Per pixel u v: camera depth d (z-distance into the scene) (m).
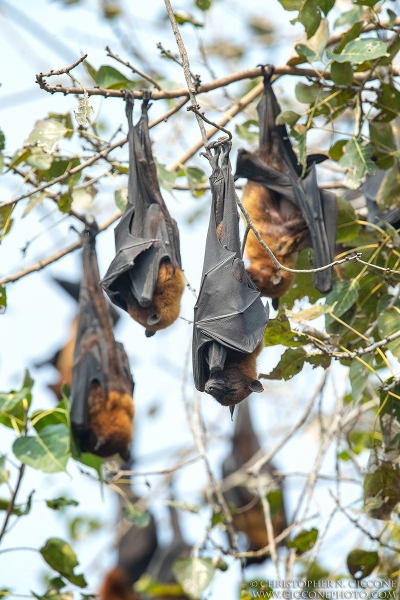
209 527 16.23
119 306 13.90
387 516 13.52
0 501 15.35
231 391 11.14
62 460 14.00
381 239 14.27
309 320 13.19
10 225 15.15
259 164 15.30
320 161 15.48
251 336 11.27
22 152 15.02
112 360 16.14
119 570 24.81
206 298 11.55
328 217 14.46
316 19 14.19
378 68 15.55
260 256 15.15
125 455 16.03
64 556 15.13
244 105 17.12
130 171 13.81
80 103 12.49
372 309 14.40
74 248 16.20
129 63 13.50
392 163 14.81
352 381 13.42
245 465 23.05
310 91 14.64
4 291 15.48
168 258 13.54
